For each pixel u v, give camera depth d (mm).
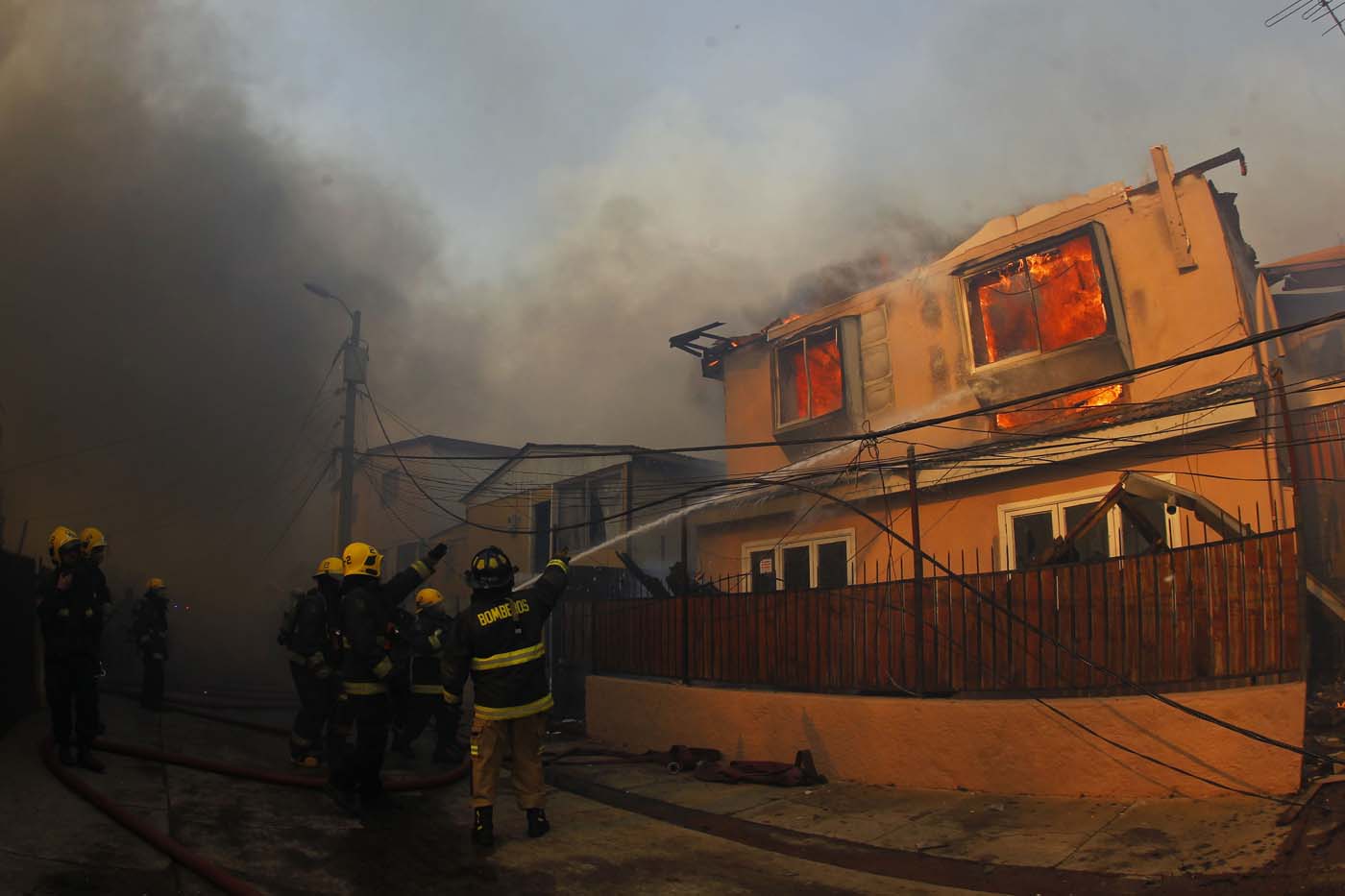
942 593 8453
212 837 5609
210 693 16672
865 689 8867
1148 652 7273
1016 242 14219
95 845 5105
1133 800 6680
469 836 6227
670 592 13656
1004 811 6824
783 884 5508
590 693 11523
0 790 5836
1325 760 6203
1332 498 11852
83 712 6641
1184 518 11602
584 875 5562
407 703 9172
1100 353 13070
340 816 6453
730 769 8516
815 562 16062
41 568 9547
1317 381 13523
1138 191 13070
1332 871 4887
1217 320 12141
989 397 14266
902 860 5965
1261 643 6684
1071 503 12820
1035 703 7270
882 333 16000
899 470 14914
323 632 7398
